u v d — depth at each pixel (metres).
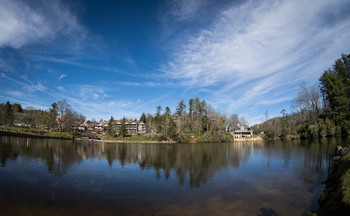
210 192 18.34
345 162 18.69
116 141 93.69
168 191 18.56
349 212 9.61
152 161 35.88
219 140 98.88
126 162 34.34
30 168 26.17
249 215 13.44
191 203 15.61
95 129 142.75
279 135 107.94
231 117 157.62
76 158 36.56
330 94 63.34
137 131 138.00
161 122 108.75
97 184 20.45
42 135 87.25
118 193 17.81
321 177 23.08
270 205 15.18
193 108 130.88
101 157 39.53
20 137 73.12
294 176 24.06
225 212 13.95
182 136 95.44
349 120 60.75
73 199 16.08
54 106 96.56
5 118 95.38
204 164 32.94
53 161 32.16
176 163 33.94
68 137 94.94
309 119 77.94
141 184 20.80
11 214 13.04
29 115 118.19
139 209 14.41
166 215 13.45
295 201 15.91
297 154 41.44
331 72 66.62
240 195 17.48
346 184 12.33
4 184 18.97
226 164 32.91
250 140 107.62
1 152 37.72
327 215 11.11
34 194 16.80
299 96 81.50
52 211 13.75
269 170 27.70
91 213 13.62
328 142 59.16
